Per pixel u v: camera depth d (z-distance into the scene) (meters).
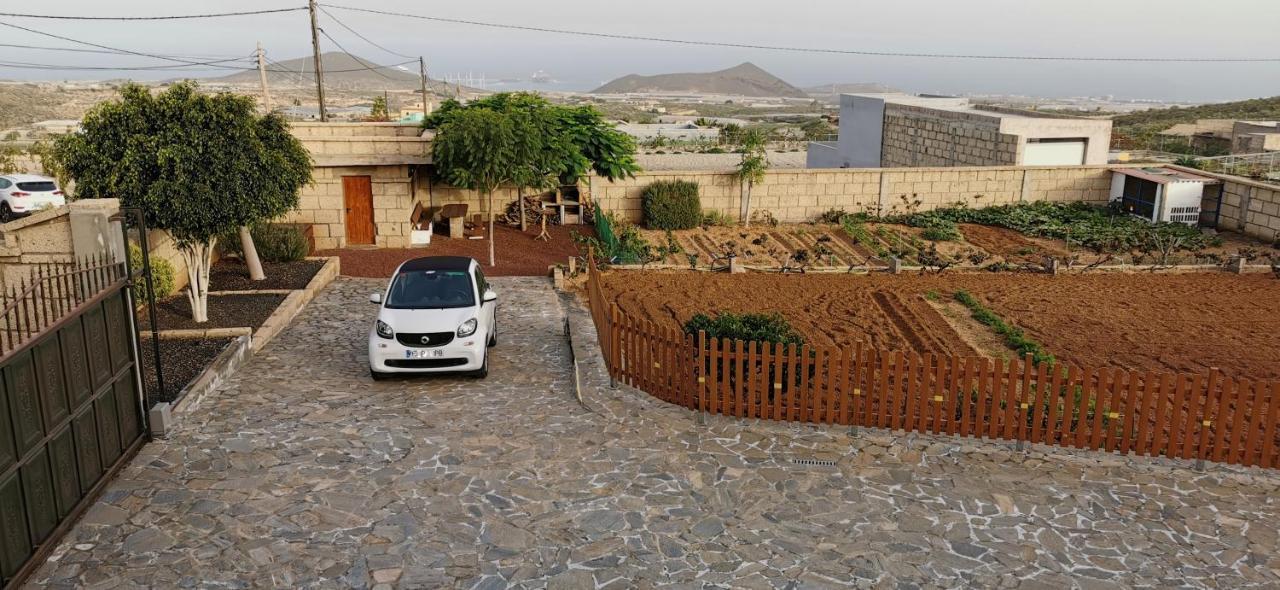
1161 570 8.20
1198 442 10.49
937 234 29.78
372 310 18.17
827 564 8.22
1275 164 43.28
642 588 7.79
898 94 52.09
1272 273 23.48
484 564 8.16
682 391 12.14
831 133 118.38
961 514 9.23
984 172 33.84
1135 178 33.12
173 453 10.49
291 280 20.23
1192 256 25.81
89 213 12.48
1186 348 16.59
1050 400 10.71
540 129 26.48
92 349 9.38
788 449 10.80
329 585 7.79
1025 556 8.41
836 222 33.00
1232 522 9.12
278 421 11.62
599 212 28.92
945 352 16.27
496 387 13.23
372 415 11.93
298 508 9.19
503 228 29.28
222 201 15.09
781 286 21.50
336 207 25.72
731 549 8.47
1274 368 15.41
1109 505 9.46
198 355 13.88
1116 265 24.45
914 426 11.41
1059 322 18.44
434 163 24.81
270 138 16.70
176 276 19.17
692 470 10.20
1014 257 26.52
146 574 7.91
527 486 9.77
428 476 9.99
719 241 29.42
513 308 18.61
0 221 28.86
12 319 12.72
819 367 11.23
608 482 9.88
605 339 14.20
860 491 9.71
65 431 8.67
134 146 14.72
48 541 8.19
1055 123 35.53
